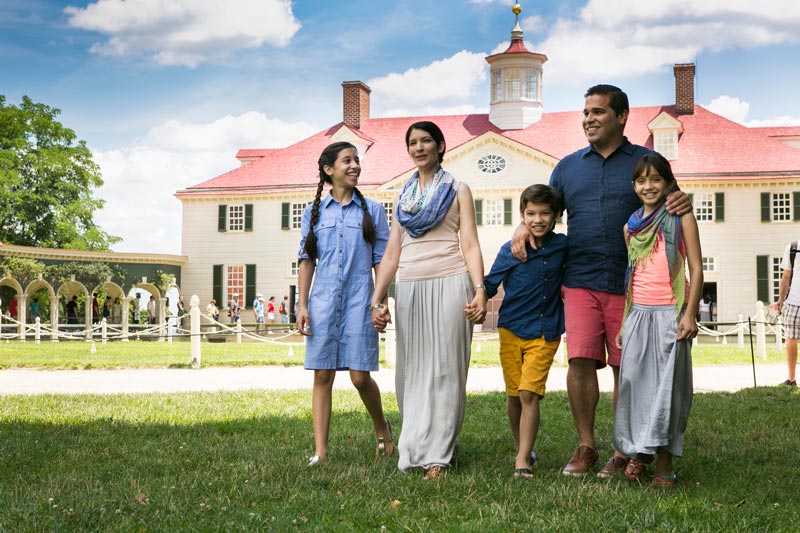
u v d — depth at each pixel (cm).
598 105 580
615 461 572
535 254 572
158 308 4191
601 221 577
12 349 2184
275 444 690
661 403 516
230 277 4309
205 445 674
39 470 574
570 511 450
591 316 576
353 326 613
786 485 523
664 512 446
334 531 421
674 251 533
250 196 4281
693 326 524
